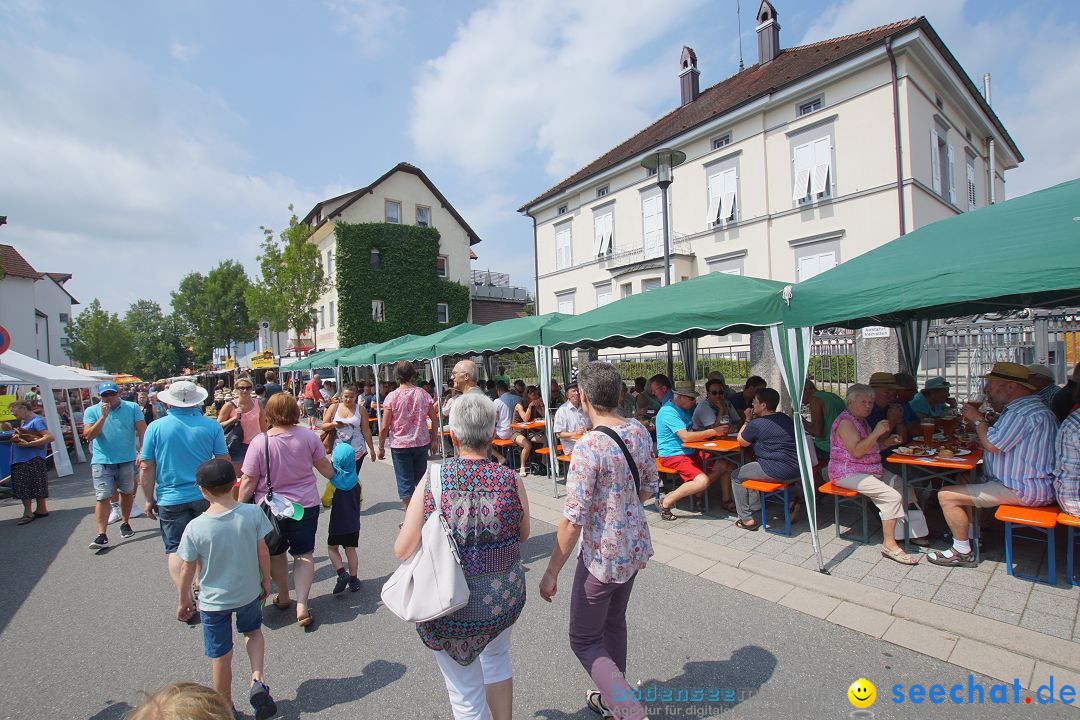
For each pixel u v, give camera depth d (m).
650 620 3.70
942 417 7.07
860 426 4.70
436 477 2.15
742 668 3.08
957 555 4.16
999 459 3.98
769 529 5.39
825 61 17.94
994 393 4.14
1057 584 3.77
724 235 20.41
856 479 4.59
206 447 4.48
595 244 26.02
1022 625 3.26
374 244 31.53
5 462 9.05
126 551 5.82
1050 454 3.80
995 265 3.51
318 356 20.16
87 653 3.61
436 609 1.96
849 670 3.01
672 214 22.33
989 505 4.02
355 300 30.67
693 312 5.55
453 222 35.25
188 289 58.47
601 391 2.51
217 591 2.79
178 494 4.34
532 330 7.88
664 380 6.73
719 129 20.22
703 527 5.62
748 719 2.64
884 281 4.04
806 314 4.50
